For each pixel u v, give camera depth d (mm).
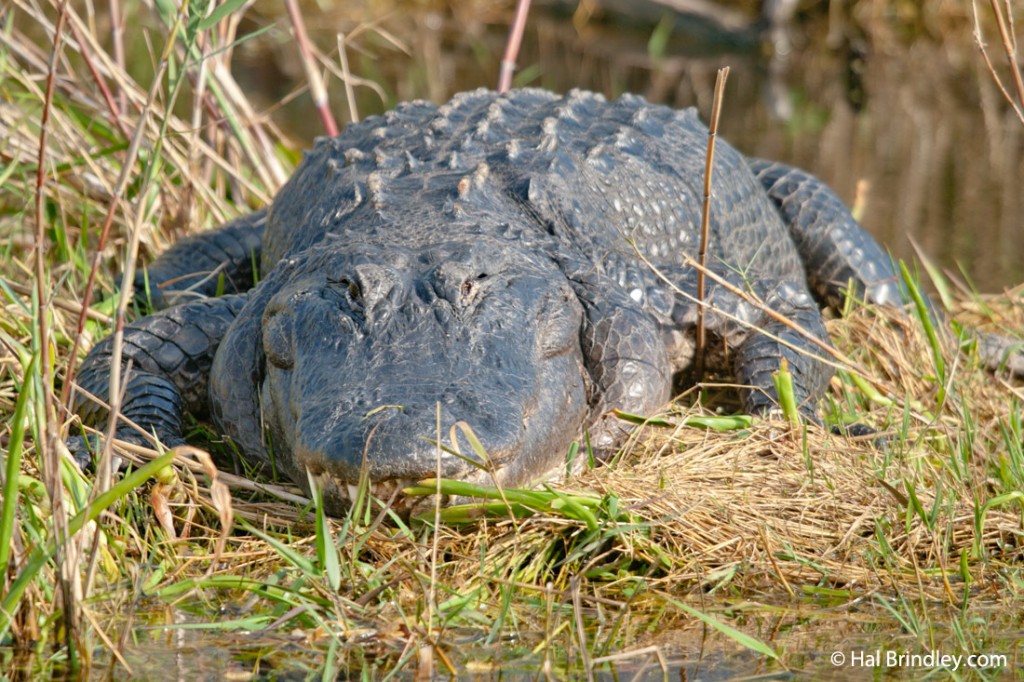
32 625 8086
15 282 13109
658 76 34594
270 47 36344
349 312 10008
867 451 11594
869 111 30703
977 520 9758
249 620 8172
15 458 7855
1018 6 39000
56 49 8172
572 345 10977
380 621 8445
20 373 11234
